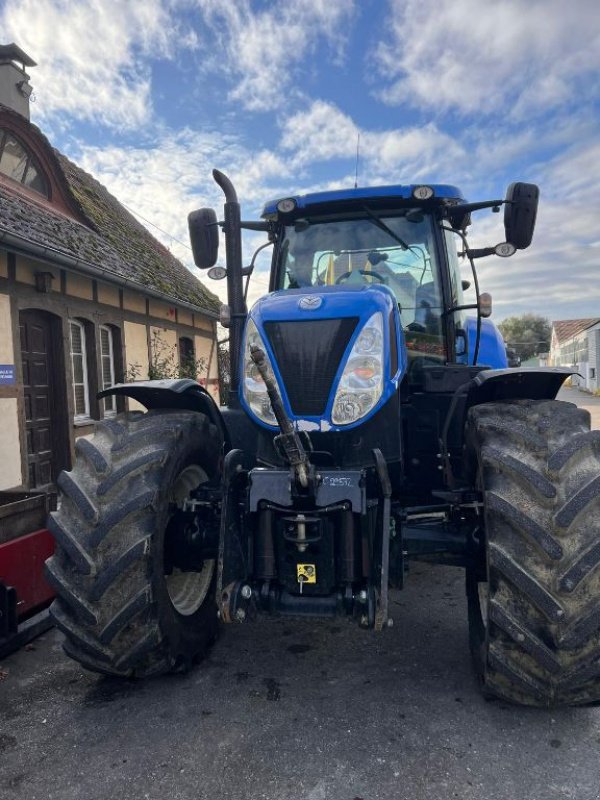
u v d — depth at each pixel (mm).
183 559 2934
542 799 2080
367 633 3475
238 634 3484
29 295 7621
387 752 2340
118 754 2363
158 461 2664
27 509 3635
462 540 2814
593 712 2604
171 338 12156
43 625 3562
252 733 2480
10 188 8578
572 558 2232
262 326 3014
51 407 8344
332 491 2621
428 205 3922
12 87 9891
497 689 2488
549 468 2357
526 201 3596
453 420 3512
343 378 2844
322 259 4047
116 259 9797
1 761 2346
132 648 2547
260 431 3020
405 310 3922
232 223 3668
